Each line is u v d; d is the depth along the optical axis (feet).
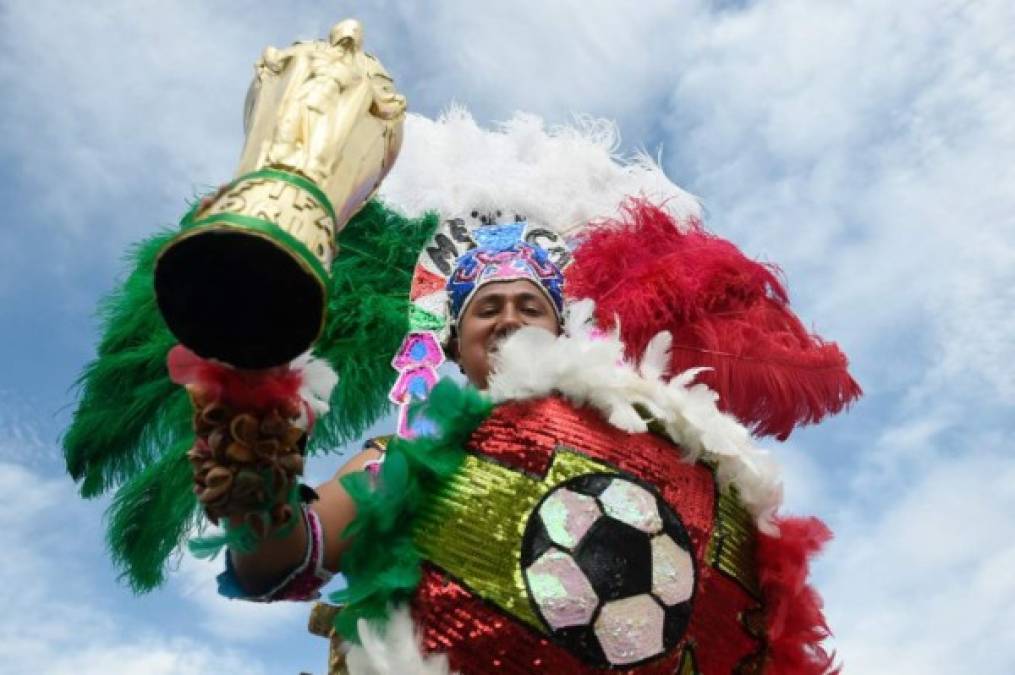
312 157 5.00
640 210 8.83
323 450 9.00
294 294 4.39
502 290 7.82
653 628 5.95
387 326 9.11
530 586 5.88
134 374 8.48
